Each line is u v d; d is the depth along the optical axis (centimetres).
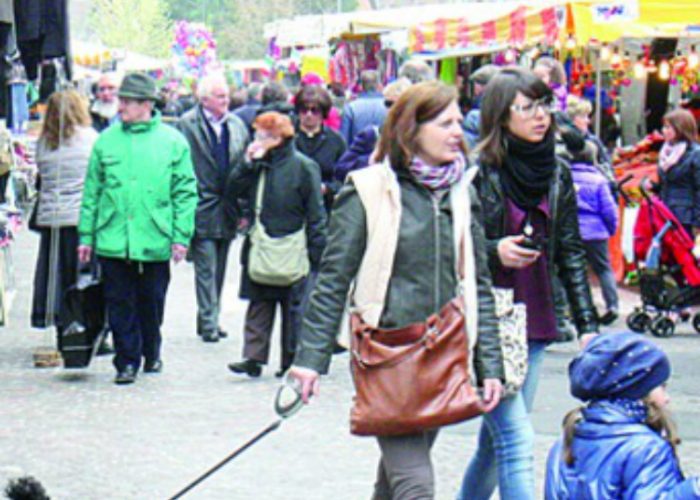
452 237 972
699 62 3041
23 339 2194
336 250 965
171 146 1820
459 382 954
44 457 1434
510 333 1051
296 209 1814
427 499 955
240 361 1973
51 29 1902
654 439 850
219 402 1702
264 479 1352
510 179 1063
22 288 2848
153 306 1852
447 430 1545
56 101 1975
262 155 1812
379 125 2308
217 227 2161
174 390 1775
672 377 1891
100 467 1395
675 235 2255
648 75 3131
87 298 1830
